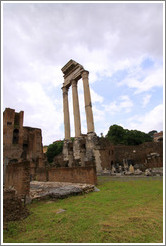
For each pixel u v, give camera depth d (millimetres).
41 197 8703
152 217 4930
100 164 25938
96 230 4191
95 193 9531
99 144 28359
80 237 3840
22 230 4434
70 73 35531
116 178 17359
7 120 39562
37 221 5109
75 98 32500
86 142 27203
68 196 8898
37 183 15461
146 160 27219
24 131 43844
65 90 36438
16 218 5223
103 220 4898
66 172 14547
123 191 9547
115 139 48281
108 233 3977
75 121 30703
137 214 5277
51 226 4637
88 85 30391
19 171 9414
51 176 17047
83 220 4969
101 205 6711
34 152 39812
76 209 6297
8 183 11750
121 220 4797
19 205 5551
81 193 9492
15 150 38875
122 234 3898
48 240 3766
